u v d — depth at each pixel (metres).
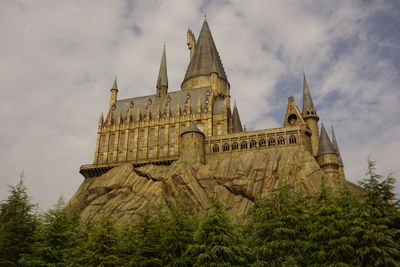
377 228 39.53
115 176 103.00
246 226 55.19
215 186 89.69
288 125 104.44
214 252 40.50
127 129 115.12
